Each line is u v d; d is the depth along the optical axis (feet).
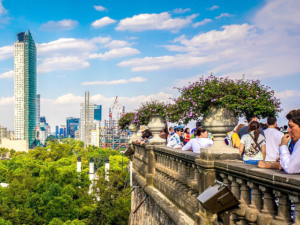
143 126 53.93
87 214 180.24
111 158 459.73
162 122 37.73
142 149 45.68
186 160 22.95
